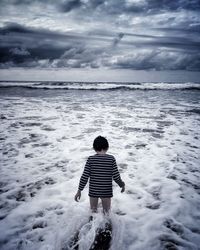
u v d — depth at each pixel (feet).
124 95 77.51
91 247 7.09
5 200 10.80
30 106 45.29
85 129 25.95
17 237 8.15
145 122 30.42
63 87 116.37
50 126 27.37
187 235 8.32
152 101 57.72
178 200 10.82
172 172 14.23
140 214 9.64
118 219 8.29
